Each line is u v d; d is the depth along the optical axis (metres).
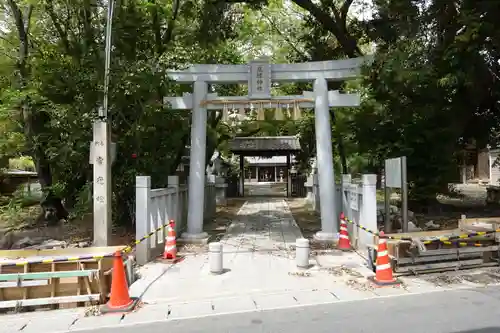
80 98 9.48
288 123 23.22
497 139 15.54
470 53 10.10
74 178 11.80
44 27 11.96
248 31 18.92
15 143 11.98
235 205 20.59
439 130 12.22
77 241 10.34
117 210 11.23
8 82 12.34
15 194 16.14
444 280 6.77
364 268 7.66
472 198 19.73
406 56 10.30
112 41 9.73
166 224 9.77
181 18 12.95
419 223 11.80
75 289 6.05
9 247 9.96
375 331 4.71
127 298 5.84
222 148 25.05
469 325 4.80
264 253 9.12
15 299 5.92
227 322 5.15
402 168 8.25
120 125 10.37
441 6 10.67
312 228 12.86
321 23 14.02
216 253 7.46
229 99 10.66
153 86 9.45
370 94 13.02
